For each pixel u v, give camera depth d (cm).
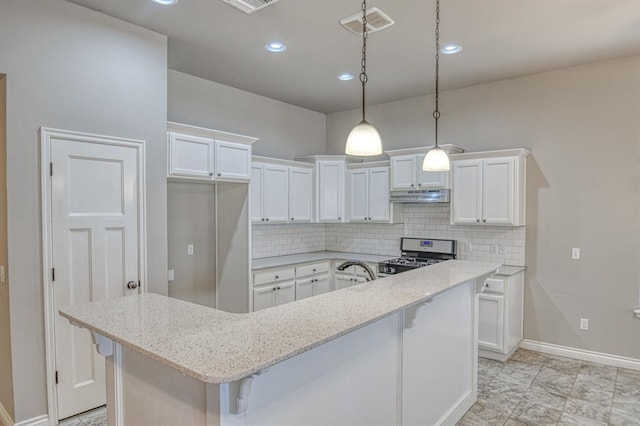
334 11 293
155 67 324
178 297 427
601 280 389
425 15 297
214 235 464
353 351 187
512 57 378
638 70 371
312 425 166
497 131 447
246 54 375
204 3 281
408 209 515
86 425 271
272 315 174
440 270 294
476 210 427
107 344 179
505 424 277
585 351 397
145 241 314
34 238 261
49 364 268
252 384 136
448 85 462
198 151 369
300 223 556
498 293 389
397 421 220
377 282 248
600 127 388
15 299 254
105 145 293
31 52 258
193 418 144
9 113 249
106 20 294
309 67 408
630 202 374
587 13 294
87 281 285
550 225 414
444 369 268
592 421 280
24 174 256
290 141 550
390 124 536
